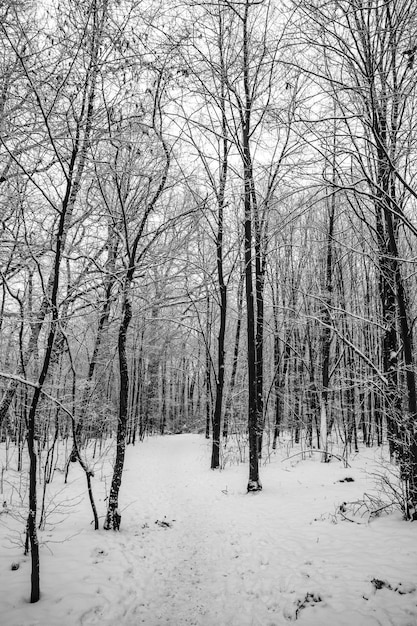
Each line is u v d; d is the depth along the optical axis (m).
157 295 11.24
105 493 10.38
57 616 4.44
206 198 8.59
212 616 4.68
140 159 8.45
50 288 6.84
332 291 14.18
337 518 7.36
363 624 4.10
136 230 8.91
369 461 13.70
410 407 6.86
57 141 5.89
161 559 6.29
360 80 6.68
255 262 14.59
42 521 7.12
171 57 7.09
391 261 7.41
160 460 17.17
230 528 7.62
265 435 24.75
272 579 5.32
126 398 7.88
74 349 14.95
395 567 5.04
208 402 25.36
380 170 7.32
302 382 20.38
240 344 24.12
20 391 8.54
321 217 16.25
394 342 8.59
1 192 6.72
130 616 4.68
